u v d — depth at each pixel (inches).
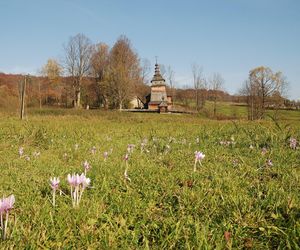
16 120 1010.7
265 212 155.1
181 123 1123.3
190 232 129.3
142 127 848.9
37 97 3779.5
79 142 466.3
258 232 133.3
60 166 271.9
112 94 3750.0
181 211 155.6
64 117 1385.3
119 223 141.9
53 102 4069.9
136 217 149.2
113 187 201.2
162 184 202.1
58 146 427.5
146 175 227.1
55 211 150.8
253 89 2188.7
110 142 475.2
